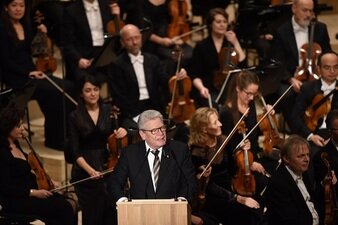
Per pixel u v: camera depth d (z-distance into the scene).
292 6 24.03
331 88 21.55
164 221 14.69
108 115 20.56
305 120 21.58
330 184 18.08
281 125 24.56
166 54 25.36
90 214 19.58
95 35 24.50
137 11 25.61
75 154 20.02
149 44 25.44
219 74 23.44
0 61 23.03
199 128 18.89
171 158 17.05
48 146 23.47
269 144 20.62
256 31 25.73
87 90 20.28
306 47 23.20
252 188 19.06
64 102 22.36
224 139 19.11
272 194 17.86
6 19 22.97
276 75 22.56
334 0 28.66
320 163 18.67
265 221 18.38
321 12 28.84
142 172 16.91
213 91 23.62
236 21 25.70
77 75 23.67
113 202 16.80
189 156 17.22
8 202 18.55
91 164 20.09
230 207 18.84
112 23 24.53
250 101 20.47
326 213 18.02
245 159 19.05
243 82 20.30
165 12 25.98
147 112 16.77
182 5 26.03
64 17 24.36
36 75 22.78
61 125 23.22
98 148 20.50
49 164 22.69
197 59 23.81
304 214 17.80
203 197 18.47
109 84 22.89
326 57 21.34
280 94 22.89
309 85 21.66
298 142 17.77
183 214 14.66
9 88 21.97
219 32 23.67
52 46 26.03
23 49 23.31
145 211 14.69
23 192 18.59
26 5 23.53
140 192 16.81
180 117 22.70
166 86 23.25
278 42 23.67
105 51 23.03
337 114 18.89
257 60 27.83
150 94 22.94
